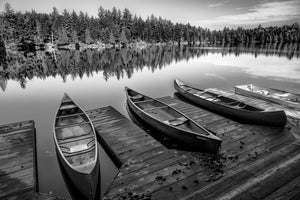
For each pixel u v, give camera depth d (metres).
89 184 5.04
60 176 6.77
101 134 8.80
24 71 28.05
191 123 8.46
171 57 44.34
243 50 59.53
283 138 8.12
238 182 5.53
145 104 12.55
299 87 17.42
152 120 9.48
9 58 40.53
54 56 44.53
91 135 7.93
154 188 5.40
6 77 24.31
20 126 9.76
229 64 32.03
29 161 6.86
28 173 6.21
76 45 65.81
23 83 21.53
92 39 69.50
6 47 55.16
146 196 5.09
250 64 31.05
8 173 6.20
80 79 23.45
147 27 83.38
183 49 68.12
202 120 10.27
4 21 55.50
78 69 29.75
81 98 16.36
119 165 6.98
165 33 89.75
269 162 6.45
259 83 19.31
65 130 9.08
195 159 6.82
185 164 6.48
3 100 16.02
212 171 6.10
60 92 18.22
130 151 7.40
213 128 9.23
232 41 123.69
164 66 32.28
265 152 7.10
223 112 11.46
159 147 7.69
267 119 9.21
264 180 5.56
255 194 5.03
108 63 35.34
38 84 21.12
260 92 14.59
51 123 11.42
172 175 5.95
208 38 124.50
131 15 79.75
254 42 118.62
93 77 24.50
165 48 73.00
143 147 7.69
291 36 109.38
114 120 10.39
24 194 5.33
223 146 7.58
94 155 6.33
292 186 5.25
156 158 6.93
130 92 14.49
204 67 30.20
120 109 13.55
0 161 6.84
